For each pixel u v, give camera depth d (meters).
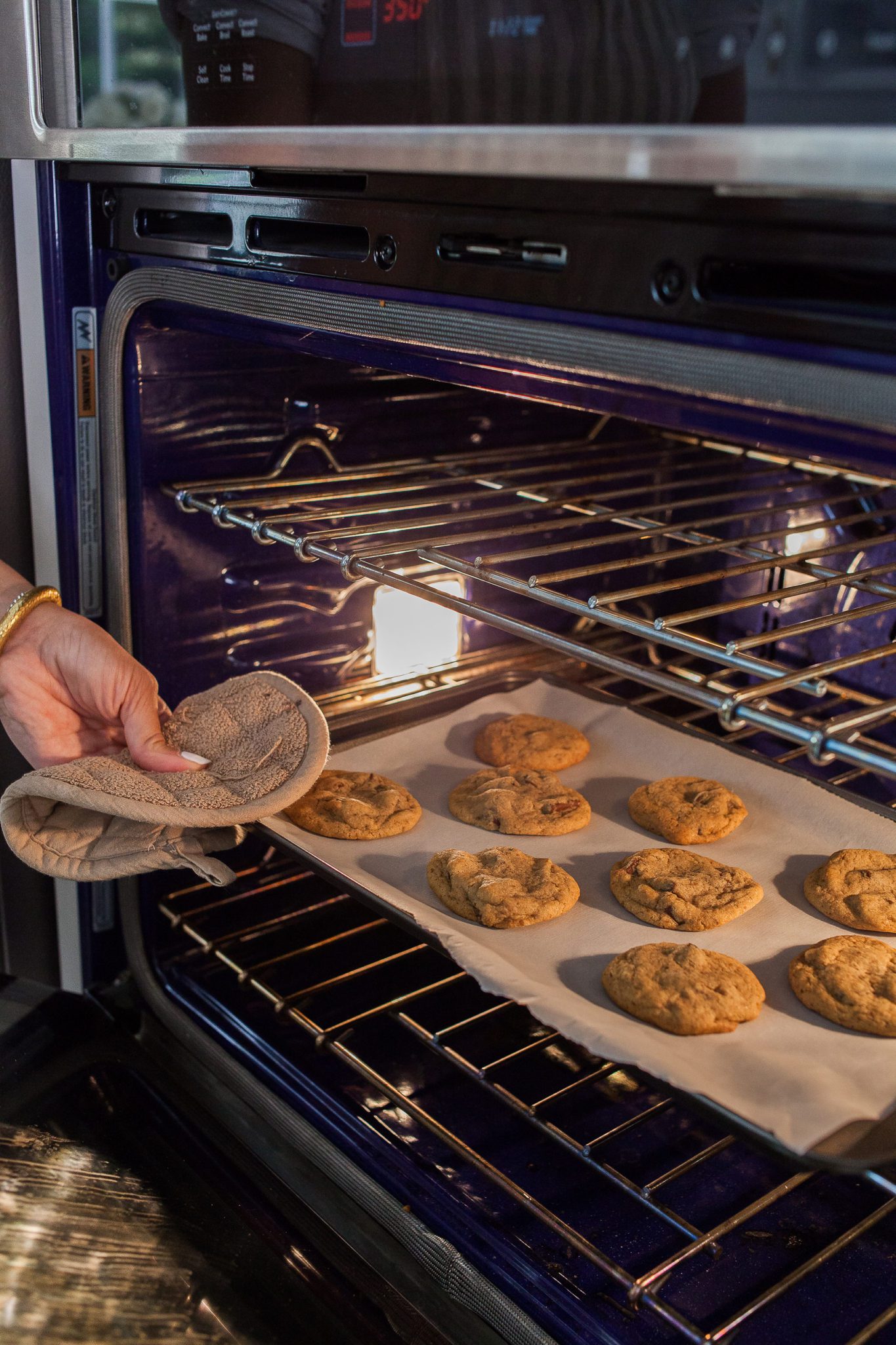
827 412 0.52
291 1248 0.85
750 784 1.06
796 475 1.22
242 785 0.87
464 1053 1.03
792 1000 0.79
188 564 1.09
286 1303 0.80
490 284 0.66
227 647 1.15
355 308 0.76
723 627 1.37
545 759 1.11
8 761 1.13
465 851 0.95
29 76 0.92
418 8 0.63
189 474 1.06
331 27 0.68
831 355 0.52
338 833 0.98
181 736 0.94
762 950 0.85
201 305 0.89
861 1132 0.63
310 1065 1.02
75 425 1.03
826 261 0.50
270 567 1.15
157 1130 0.97
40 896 1.18
